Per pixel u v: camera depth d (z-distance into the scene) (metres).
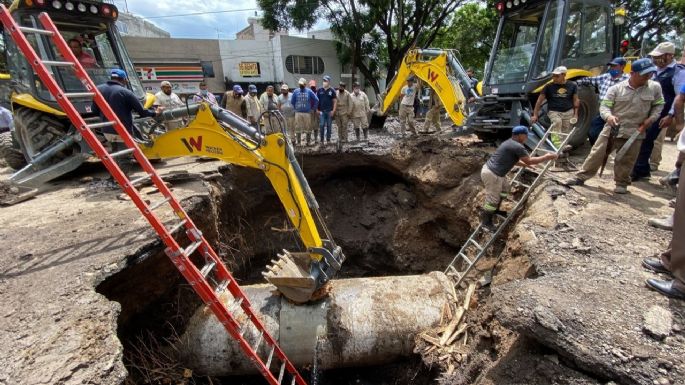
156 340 4.27
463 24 22.95
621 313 2.67
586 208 4.59
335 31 22.33
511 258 4.34
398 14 21.14
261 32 30.16
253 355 3.41
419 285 4.91
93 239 4.02
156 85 23.25
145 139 5.93
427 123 10.24
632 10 23.94
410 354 4.45
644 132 4.71
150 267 4.10
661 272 3.17
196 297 4.97
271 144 4.17
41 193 5.74
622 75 6.61
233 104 9.37
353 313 4.50
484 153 7.21
